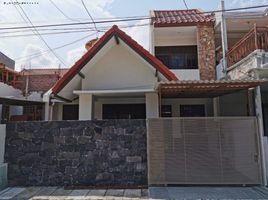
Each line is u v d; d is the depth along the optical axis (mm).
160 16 14688
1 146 7797
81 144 7738
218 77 12523
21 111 14555
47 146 7793
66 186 7535
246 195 6477
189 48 14352
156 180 7367
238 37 14500
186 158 7406
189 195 6484
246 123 7535
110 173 7598
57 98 10492
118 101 10875
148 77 10016
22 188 7441
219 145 7422
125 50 10195
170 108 12508
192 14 15000
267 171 7473
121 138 7695
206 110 12430
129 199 6320
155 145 7496
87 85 10039
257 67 8336
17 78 17109
